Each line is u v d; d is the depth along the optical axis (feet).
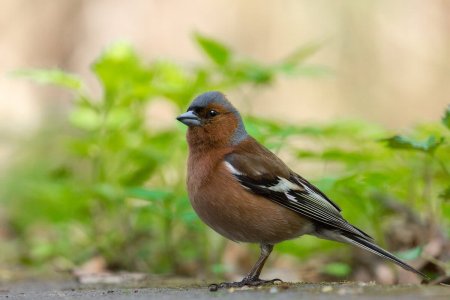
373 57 79.15
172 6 81.41
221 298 26.25
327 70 43.27
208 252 42.14
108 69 43.29
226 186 30.83
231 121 32.48
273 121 40.14
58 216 45.52
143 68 44.78
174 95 42.50
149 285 34.24
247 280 30.53
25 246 52.42
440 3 78.38
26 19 80.59
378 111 78.43
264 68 42.80
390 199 41.52
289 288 28.04
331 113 79.00
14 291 34.27
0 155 65.31
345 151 38.63
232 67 42.96
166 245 42.78
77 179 52.01
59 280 39.09
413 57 78.74
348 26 79.36
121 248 44.24
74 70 79.66
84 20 80.48
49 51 80.43
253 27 81.30
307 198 31.48
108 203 43.37
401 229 41.22
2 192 58.39
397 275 38.09
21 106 80.48
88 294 30.58
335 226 31.50
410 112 78.18
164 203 39.29
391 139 31.68
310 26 80.33
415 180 40.70
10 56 80.33
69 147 46.24
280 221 31.17
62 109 74.43
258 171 31.07
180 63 46.70
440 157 38.17
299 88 80.48
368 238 30.96
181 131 41.52
